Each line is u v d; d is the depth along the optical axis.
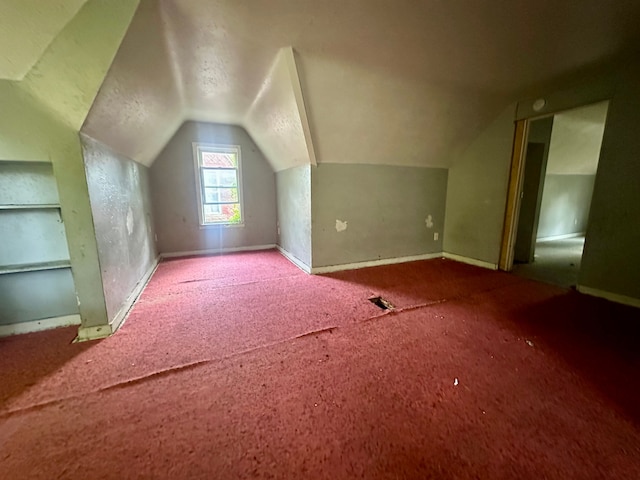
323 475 1.01
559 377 1.53
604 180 2.54
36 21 1.33
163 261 4.11
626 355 1.73
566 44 2.13
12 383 1.49
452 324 2.13
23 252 1.95
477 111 3.19
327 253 3.48
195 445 1.13
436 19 1.86
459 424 1.23
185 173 4.36
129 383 1.49
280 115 3.02
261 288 2.93
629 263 2.45
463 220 3.93
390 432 1.19
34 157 1.71
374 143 3.23
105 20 1.44
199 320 2.21
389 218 3.78
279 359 1.70
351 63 2.28
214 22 1.78
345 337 1.95
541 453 1.09
